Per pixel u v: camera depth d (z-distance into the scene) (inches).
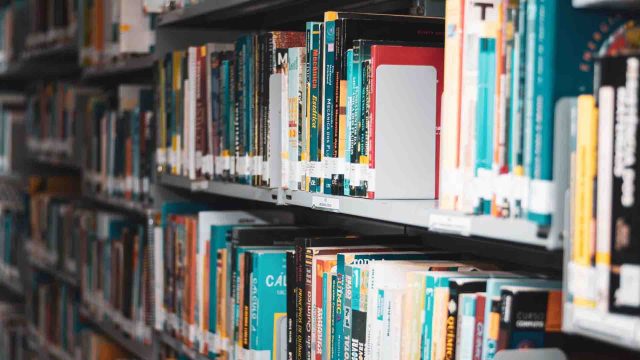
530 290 48.4
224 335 90.9
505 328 48.6
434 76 64.5
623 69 38.7
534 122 45.9
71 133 161.3
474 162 51.4
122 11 118.3
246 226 92.8
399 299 59.2
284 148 77.9
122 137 132.3
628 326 38.7
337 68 68.4
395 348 59.4
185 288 103.0
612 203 39.4
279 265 82.3
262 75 81.7
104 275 140.6
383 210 60.8
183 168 104.7
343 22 67.5
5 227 206.8
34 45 180.5
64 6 161.2
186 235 102.5
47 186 192.2
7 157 204.2
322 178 71.0
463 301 53.3
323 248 72.9
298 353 75.2
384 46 63.5
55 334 173.9
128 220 135.0
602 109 39.8
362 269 63.4
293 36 79.8
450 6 53.6
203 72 97.5
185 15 102.6
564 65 45.1
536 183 45.5
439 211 54.1
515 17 47.6
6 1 216.1
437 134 64.7
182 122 104.8
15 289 201.3
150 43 119.4
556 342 48.9
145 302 119.9
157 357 117.0
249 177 85.7
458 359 53.6
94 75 147.2
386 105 63.6
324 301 69.5
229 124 90.5
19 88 227.1
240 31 117.1
